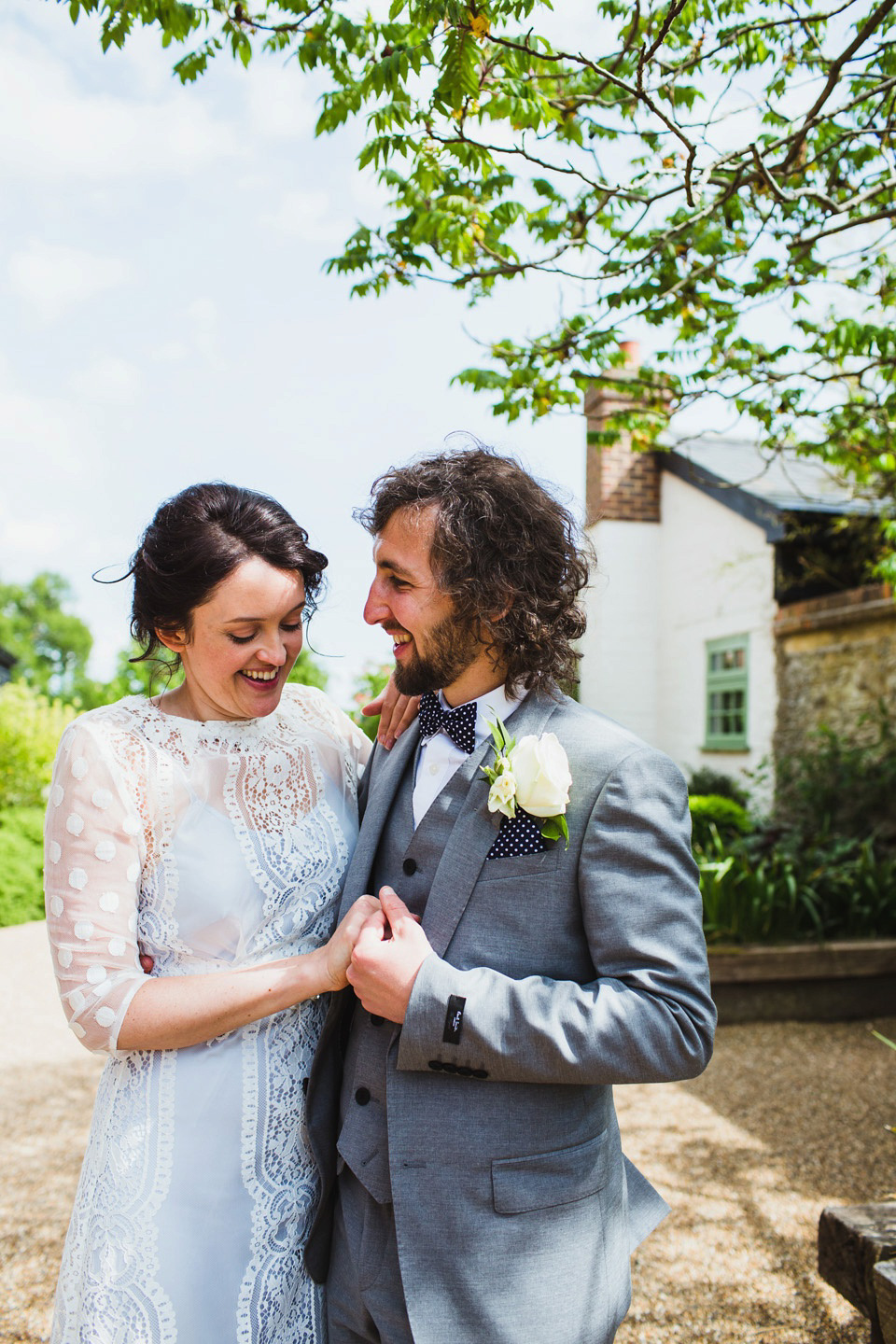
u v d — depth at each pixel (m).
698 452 9.69
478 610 1.25
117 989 1.20
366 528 1.42
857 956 4.85
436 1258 1.15
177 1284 1.21
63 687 50.19
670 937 1.15
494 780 1.21
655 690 9.88
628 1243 1.31
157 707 1.42
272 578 1.29
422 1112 1.19
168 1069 1.27
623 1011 1.09
